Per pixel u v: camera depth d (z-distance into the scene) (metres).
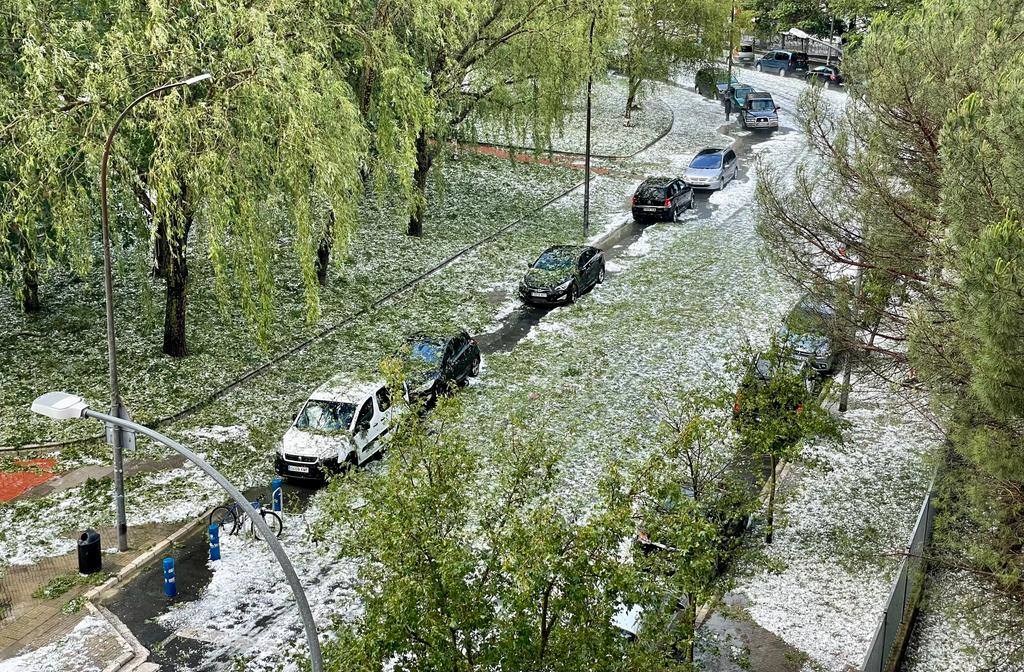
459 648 10.63
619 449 20.53
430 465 11.19
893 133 16.73
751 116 50.94
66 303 26.81
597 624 9.98
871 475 20.22
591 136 49.66
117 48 18.38
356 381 21.08
